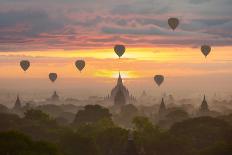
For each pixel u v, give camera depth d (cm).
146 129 16788
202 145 16462
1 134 10550
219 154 14100
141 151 14238
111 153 16150
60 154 10869
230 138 16375
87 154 14425
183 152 15238
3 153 9956
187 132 17450
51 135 18175
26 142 10550
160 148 15175
